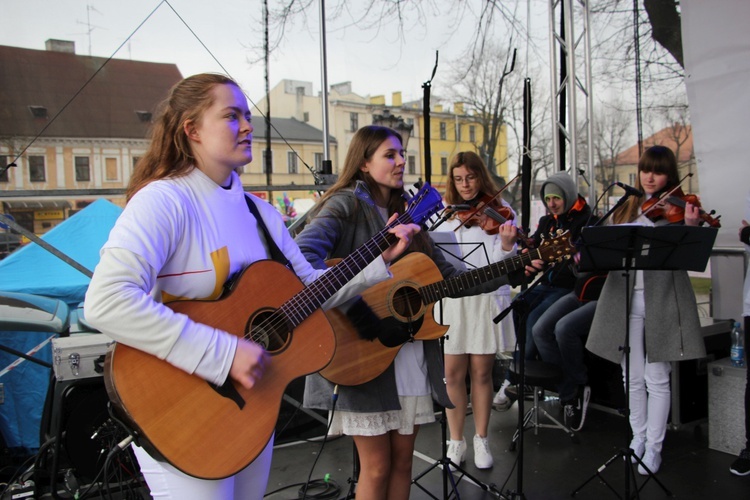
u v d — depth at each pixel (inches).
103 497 115.2
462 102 312.7
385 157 82.2
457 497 105.7
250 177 394.0
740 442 135.6
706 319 169.5
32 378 132.7
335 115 379.2
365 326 79.0
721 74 156.3
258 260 59.6
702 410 156.3
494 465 134.5
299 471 132.6
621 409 163.0
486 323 126.1
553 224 155.4
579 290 147.6
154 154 56.4
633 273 126.5
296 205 503.8
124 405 49.3
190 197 54.7
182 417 51.1
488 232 126.5
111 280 47.6
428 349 83.7
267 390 56.5
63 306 139.6
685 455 137.9
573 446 145.2
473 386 131.6
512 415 168.6
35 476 119.3
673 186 128.8
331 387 80.6
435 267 86.7
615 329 129.0
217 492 52.5
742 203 156.2
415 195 76.3
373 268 69.7
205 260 54.9
